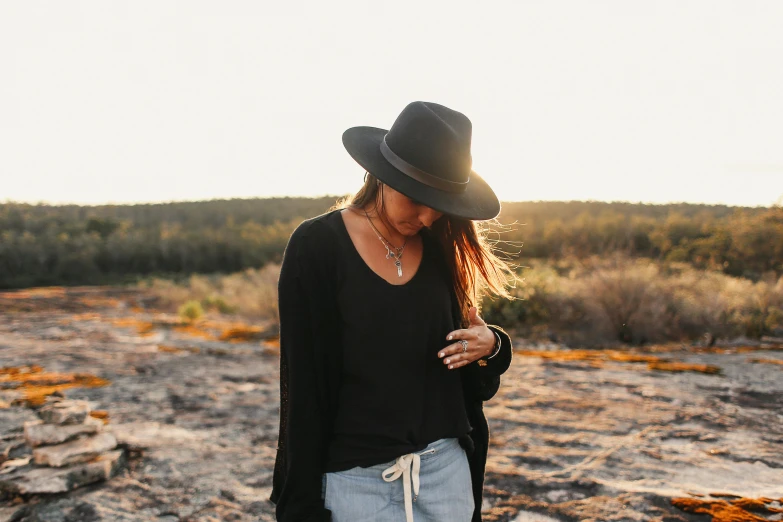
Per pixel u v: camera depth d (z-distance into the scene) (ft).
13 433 13.06
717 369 19.29
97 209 357.20
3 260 184.34
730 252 52.24
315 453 4.17
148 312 58.44
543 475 10.46
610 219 83.97
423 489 4.25
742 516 8.62
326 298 4.19
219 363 22.67
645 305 26.27
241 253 203.41
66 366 21.81
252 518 9.13
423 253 4.57
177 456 11.87
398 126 4.18
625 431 12.95
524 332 27.53
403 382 4.19
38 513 9.24
